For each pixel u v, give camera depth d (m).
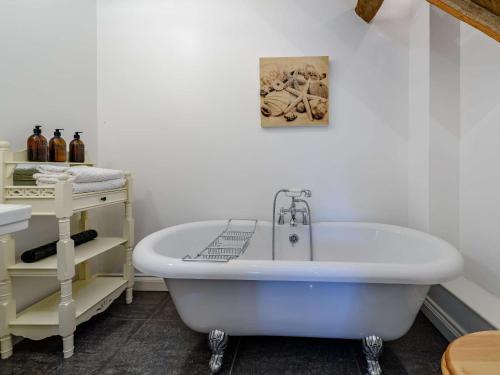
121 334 1.41
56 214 1.17
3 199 1.17
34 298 1.42
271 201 1.86
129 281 1.71
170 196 1.90
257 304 1.10
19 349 1.27
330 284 1.05
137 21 1.88
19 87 1.35
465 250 1.51
